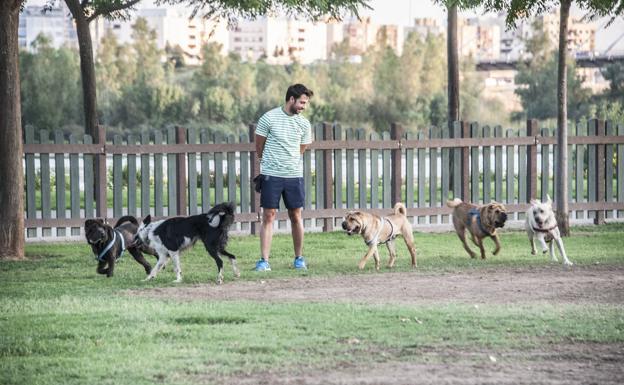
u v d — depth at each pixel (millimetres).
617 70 90562
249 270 13039
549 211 13547
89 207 17203
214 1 20375
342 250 15242
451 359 7570
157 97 94875
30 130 16828
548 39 100688
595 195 18906
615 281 11797
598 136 18766
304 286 11609
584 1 16312
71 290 11398
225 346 8039
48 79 90500
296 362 7484
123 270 13188
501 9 17062
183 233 11984
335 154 18031
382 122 101500
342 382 6898
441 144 18422
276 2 18922
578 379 6988
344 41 132125
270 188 12961
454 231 17984
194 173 17547
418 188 18500
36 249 15555
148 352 7855
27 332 8672
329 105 98750
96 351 7910
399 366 7348
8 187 14391
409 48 105250
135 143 17234
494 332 8547
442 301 10344
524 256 14398
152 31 107250
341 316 9312
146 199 17250
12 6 14117
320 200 18016
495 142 18609
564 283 11656
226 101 95875
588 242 16078
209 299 10648
